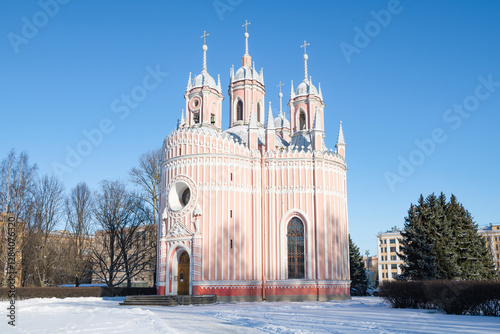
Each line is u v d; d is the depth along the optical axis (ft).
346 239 183.42
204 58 203.21
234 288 163.43
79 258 217.77
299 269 170.30
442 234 185.37
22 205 194.08
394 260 493.77
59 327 79.82
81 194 225.15
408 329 74.49
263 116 209.67
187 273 169.68
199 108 195.00
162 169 181.88
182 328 78.33
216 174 169.78
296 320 90.53
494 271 225.35
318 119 181.47
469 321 87.20
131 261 241.55
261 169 177.27
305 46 215.31
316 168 175.63
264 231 172.35
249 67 210.18
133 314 106.32
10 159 193.16
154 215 230.68
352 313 108.47
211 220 166.61
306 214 172.14
